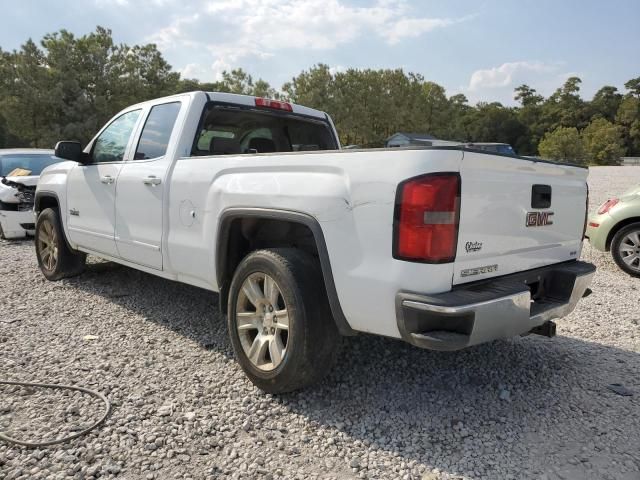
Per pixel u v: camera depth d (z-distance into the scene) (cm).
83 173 516
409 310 249
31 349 390
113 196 467
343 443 272
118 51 4556
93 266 655
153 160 428
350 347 398
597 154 6862
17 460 250
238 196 331
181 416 294
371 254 264
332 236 280
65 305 502
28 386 327
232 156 350
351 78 6341
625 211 685
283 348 309
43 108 4050
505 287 274
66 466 247
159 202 407
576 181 362
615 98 10506
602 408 313
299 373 298
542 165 313
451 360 380
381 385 338
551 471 251
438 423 294
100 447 262
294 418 296
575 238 365
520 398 325
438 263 249
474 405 315
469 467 253
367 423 292
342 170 279
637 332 451
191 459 256
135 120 475
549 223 329
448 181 248
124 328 439
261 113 471
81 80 4266
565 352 402
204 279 376
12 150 1045
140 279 604
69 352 385
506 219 288
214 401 313
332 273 282
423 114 7038
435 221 247
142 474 243
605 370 369
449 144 270
